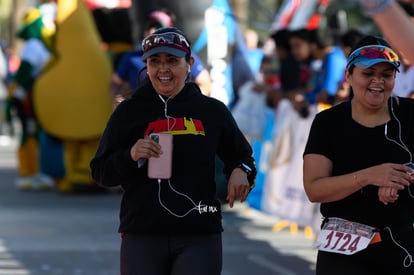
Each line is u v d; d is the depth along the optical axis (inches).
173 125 390.9
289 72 861.2
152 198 387.9
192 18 906.7
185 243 390.3
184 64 394.0
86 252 740.0
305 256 724.7
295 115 787.4
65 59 1056.2
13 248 753.0
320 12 1069.1
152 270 390.6
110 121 399.2
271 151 826.2
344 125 374.0
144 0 911.7
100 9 1082.7
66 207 992.9
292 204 786.8
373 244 366.6
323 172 374.0
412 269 365.4
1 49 1635.1
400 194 366.9
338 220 372.5
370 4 339.6
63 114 1051.9
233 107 936.3
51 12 1106.7
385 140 369.4
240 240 794.8
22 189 1149.1
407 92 598.9
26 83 1096.2
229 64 918.4
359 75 367.2
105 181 398.3
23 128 1134.4
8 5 4239.7
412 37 340.8
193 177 390.3
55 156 1103.0
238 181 404.5
